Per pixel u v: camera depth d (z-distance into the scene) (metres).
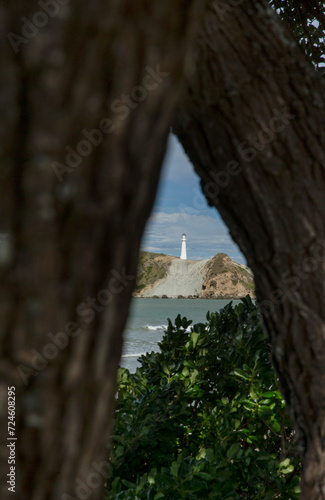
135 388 3.71
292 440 3.19
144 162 0.72
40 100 0.64
